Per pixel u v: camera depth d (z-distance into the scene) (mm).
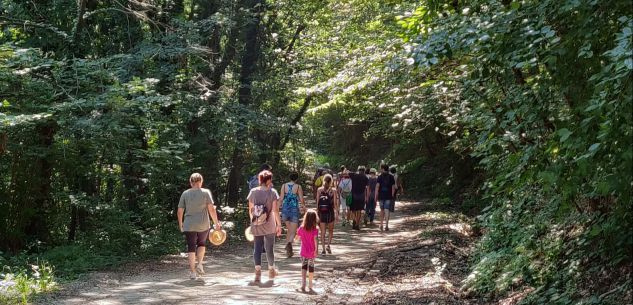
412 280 10906
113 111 13594
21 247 15094
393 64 7082
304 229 10328
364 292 10211
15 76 12414
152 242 15102
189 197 11406
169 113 17984
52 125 14141
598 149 4773
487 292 8633
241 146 20562
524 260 8328
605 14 5383
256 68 22719
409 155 34219
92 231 15391
